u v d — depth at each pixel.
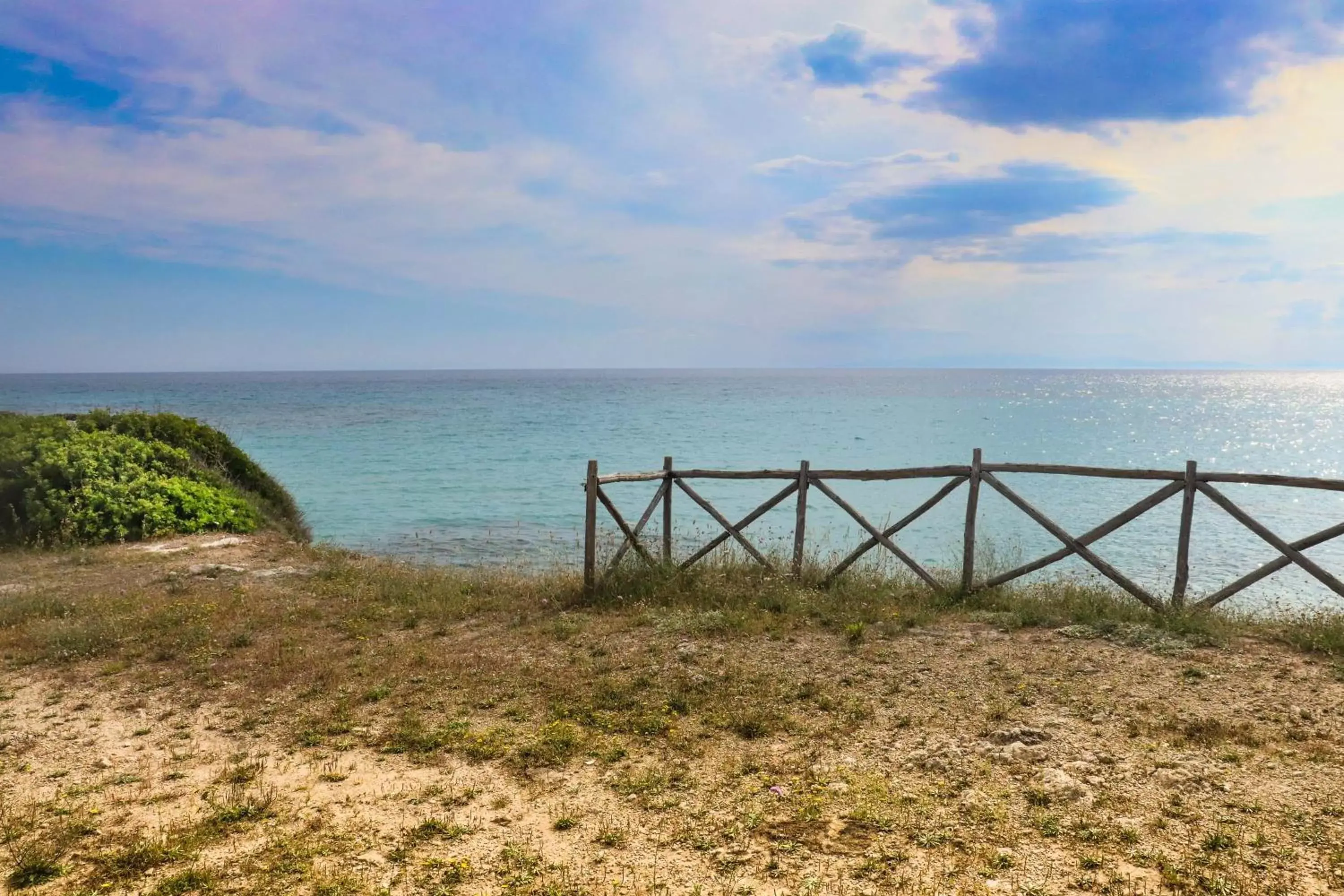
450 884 4.54
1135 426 64.69
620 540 20.59
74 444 17.72
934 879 4.40
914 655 8.38
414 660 8.76
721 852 4.79
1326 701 6.73
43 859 4.84
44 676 8.57
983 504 27.00
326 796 5.70
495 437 52.00
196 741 6.79
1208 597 9.84
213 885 4.57
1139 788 5.33
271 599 11.67
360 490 30.02
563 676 8.12
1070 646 8.53
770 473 12.19
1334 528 8.99
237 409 86.38
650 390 154.50
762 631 9.52
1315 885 4.18
